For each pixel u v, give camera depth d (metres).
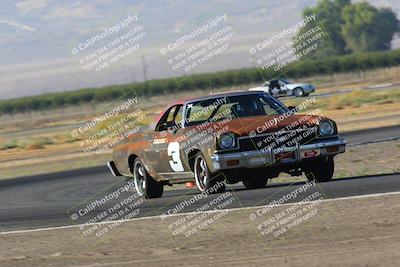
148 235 22.17
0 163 68.56
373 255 17.27
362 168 35.62
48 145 85.75
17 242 22.94
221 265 17.69
